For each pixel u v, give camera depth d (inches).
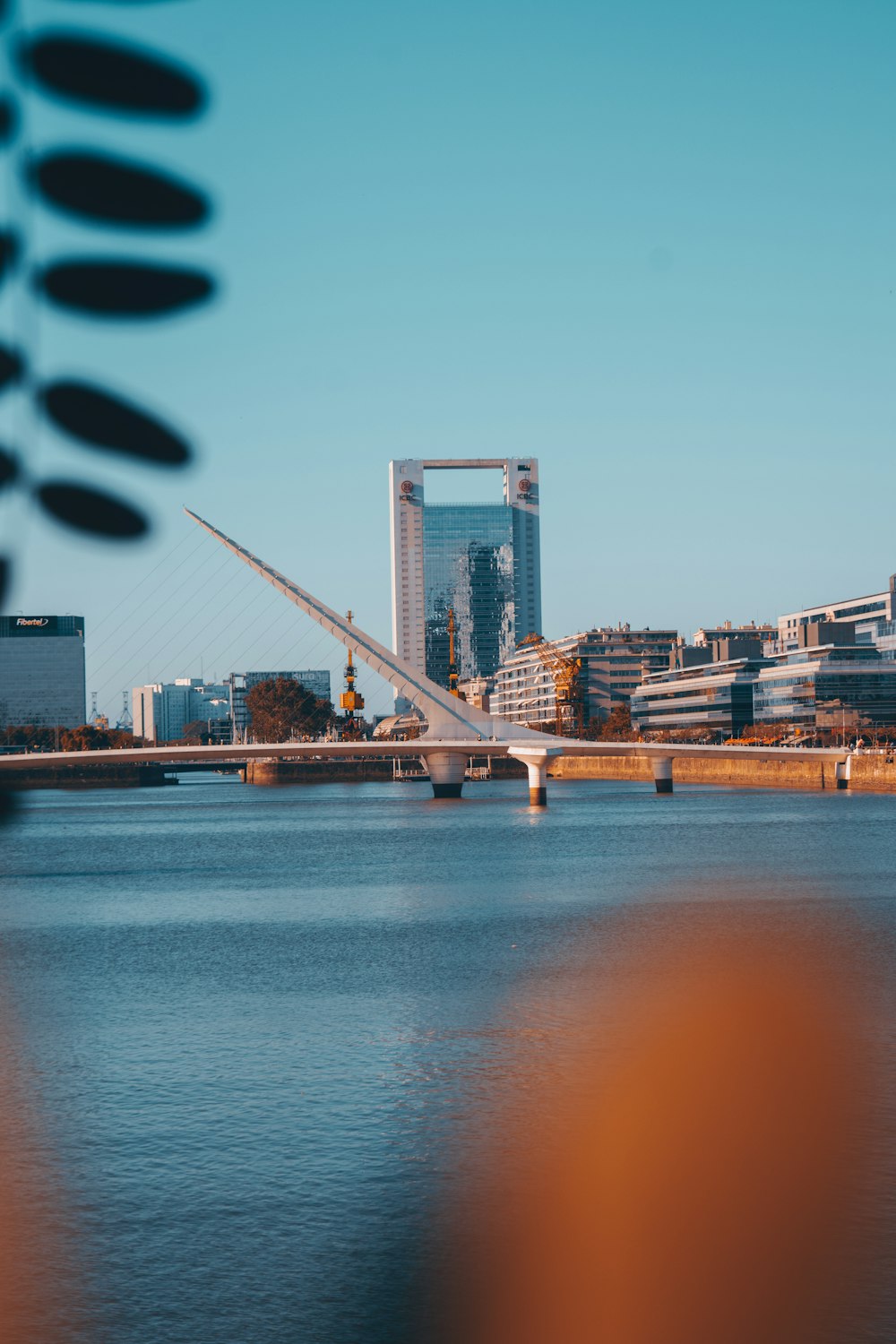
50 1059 1485.0
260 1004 1814.7
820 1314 793.6
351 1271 866.8
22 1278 860.6
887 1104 1247.5
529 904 2923.2
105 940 2484.0
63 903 3073.3
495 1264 869.8
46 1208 991.6
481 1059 1456.7
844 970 2053.4
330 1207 985.5
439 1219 956.6
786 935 2425.0
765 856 3878.0
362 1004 1802.4
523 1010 1754.4
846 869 3501.5
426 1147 1128.8
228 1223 956.6
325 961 2198.6
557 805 6737.2
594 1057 1465.3
